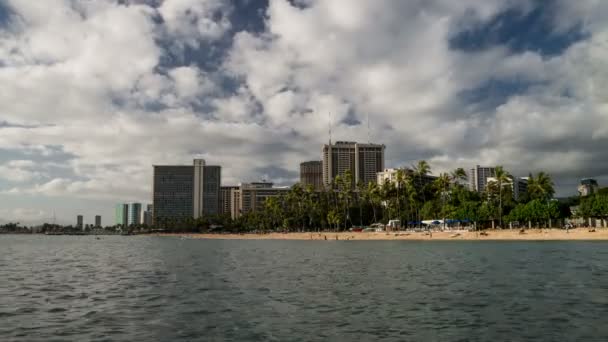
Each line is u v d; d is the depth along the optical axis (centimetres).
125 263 6950
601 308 2786
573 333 2225
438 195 18838
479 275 4550
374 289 3734
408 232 16112
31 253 10531
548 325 2386
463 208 16162
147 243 19438
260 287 3947
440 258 6812
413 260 6550
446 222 16962
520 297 3225
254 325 2483
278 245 13850
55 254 10000
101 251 11506
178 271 5522
